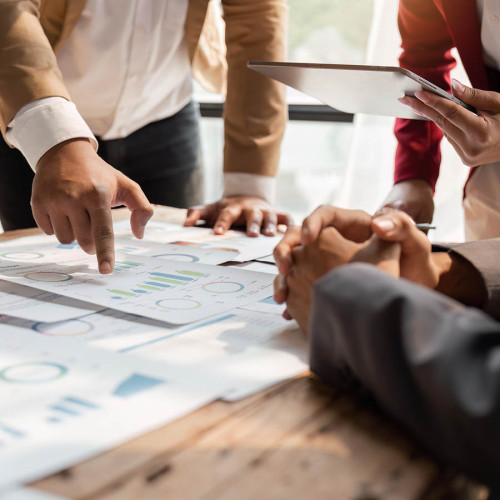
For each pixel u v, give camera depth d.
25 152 0.86
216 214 1.21
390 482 0.34
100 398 0.42
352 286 0.41
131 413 0.40
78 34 1.26
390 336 0.37
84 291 0.69
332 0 2.89
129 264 0.82
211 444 0.37
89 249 0.78
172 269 0.80
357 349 0.39
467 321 0.34
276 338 0.56
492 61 1.14
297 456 0.36
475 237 1.26
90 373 0.46
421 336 0.36
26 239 0.98
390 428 0.40
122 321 0.59
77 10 1.20
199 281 0.74
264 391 0.45
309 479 0.34
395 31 2.14
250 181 1.26
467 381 0.32
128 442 0.37
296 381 0.46
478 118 0.85
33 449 0.35
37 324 0.57
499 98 0.90
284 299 0.58
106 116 1.39
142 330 0.56
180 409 0.41
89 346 0.51
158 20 1.30
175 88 1.48
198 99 2.86
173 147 1.53
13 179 1.40
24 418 0.39
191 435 0.38
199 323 0.59
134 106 1.40
